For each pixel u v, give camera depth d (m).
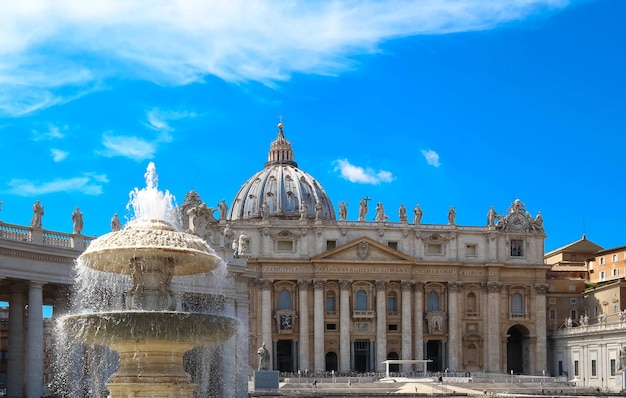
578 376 136.12
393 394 85.75
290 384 105.94
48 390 60.22
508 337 149.38
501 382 121.88
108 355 51.44
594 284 151.25
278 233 143.12
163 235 30.44
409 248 146.88
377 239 146.25
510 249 149.88
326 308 144.50
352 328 143.75
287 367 145.00
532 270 149.12
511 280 149.00
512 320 148.25
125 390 29.44
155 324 28.78
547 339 149.50
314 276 143.25
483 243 149.00
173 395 29.53
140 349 29.72
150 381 29.42
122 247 29.83
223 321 30.19
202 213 64.44
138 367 29.80
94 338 29.50
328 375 130.50
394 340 145.25
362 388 104.38
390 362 125.56
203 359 56.09
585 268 156.62
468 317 147.38
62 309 54.44
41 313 50.62
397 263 144.62
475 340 146.88
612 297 139.38
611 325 125.62
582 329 135.00
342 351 142.38
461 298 147.38
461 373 136.00
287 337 142.25
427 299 147.50
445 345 146.50
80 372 53.25
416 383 111.25
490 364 146.12
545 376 133.38
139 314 28.56
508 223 150.00
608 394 91.06
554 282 152.25
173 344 29.72
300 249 143.62
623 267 144.25
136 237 30.14
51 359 67.00
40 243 50.84
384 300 144.50
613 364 123.81
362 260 143.88
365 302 145.25
